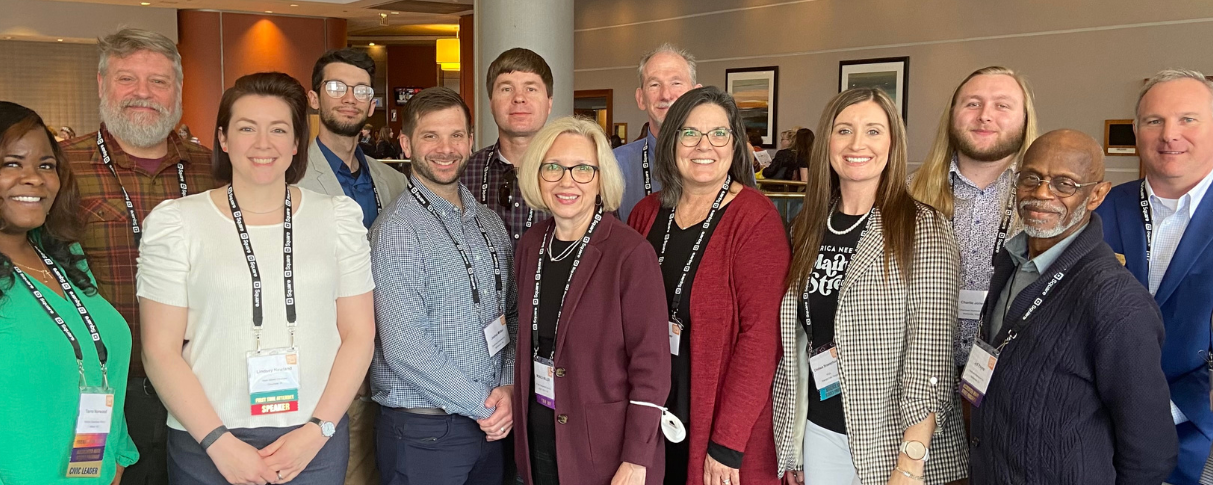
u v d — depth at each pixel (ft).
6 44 51.55
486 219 8.91
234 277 6.57
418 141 8.09
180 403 6.46
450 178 8.19
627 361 7.06
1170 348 7.43
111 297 8.14
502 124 10.03
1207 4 20.89
